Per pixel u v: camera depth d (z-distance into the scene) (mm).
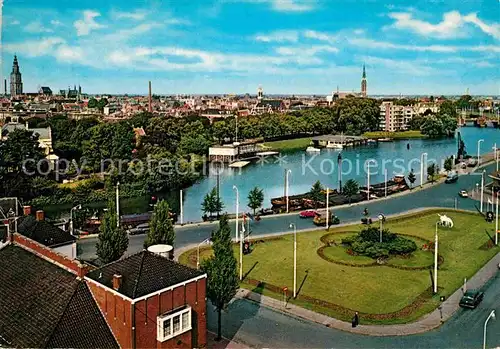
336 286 90750
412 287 89938
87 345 54312
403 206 161500
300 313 79688
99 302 58188
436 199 171875
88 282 59500
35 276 63156
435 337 71250
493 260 104625
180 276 59875
